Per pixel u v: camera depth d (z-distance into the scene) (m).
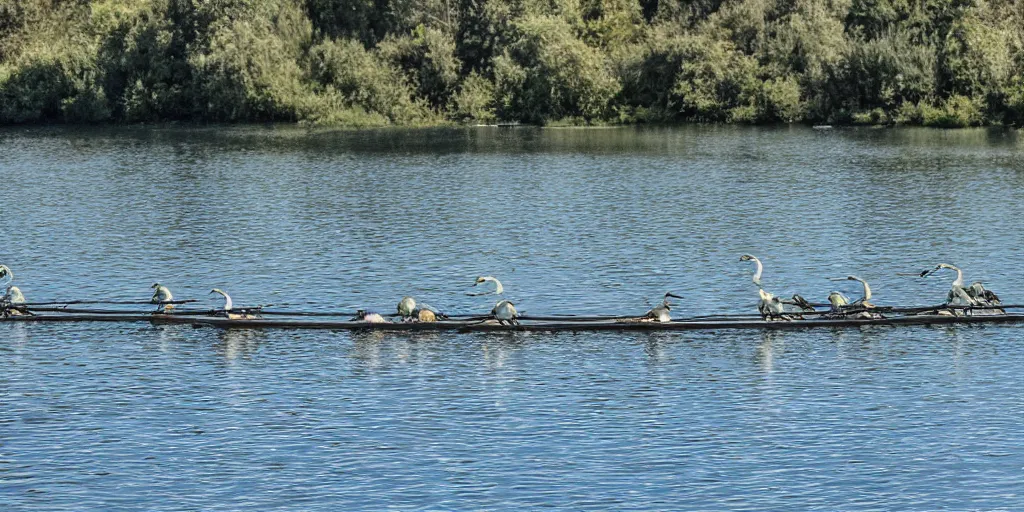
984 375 45.12
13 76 157.88
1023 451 38.00
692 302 56.28
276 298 57.31
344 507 34.62
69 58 156.75
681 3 162.00
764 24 150.00
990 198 81.75
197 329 52.31
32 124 154.38
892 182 90.19
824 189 87.50
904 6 146.62
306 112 150.75
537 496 35.31
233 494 35.47
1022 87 132.00
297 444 39.09
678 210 79.69
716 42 147.75
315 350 49.22
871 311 52.16
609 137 129.38
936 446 38.53
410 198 86.38
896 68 138.25
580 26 157.88
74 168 106.50
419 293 58.09
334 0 160.25
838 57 142.38
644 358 47.84
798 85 144.00
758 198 84.00
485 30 155.38
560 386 44.56
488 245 68.69
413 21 157.12
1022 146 111.94
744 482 36.09
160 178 99.00
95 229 74.44
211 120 154.25
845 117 141.25
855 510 34.34
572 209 80.69
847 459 37.66
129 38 155.50
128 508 34.62
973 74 135.88
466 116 151.88
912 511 34.22
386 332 51.75
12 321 53.31
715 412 41.75
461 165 106.00
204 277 61.44
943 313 52.41
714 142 121.62
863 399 42.81
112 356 48.47
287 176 99.62
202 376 45.88
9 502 34.94
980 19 141.00
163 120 155.50
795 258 64.69
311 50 153.88
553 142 124.94
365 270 62.72
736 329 51.66
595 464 37.44
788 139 123.12
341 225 75.38
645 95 151.00
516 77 149.62
